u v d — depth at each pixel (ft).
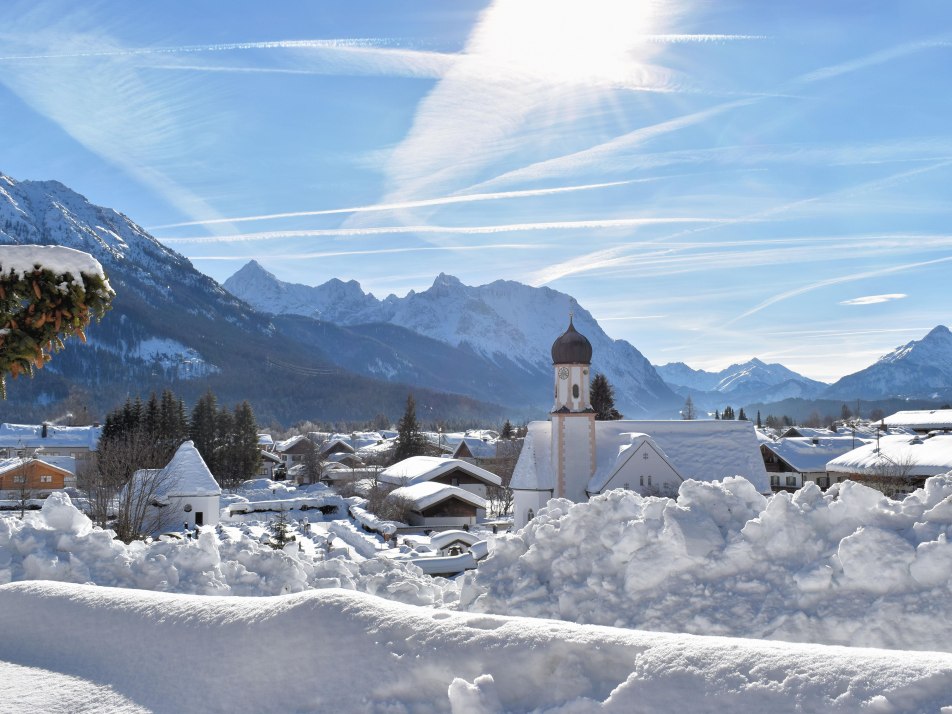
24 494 244.22
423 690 24.85
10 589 37.63
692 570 39.04
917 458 204.74
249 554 54.75
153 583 48.83
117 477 187.93
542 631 24.63
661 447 221.66
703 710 20.38
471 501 236.43
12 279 32.01
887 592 34.04
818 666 20.17
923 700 18.45
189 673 28.73
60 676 30.68
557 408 223.71
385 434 647.97
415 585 53.67
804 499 40.88
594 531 44.60
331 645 27.17
